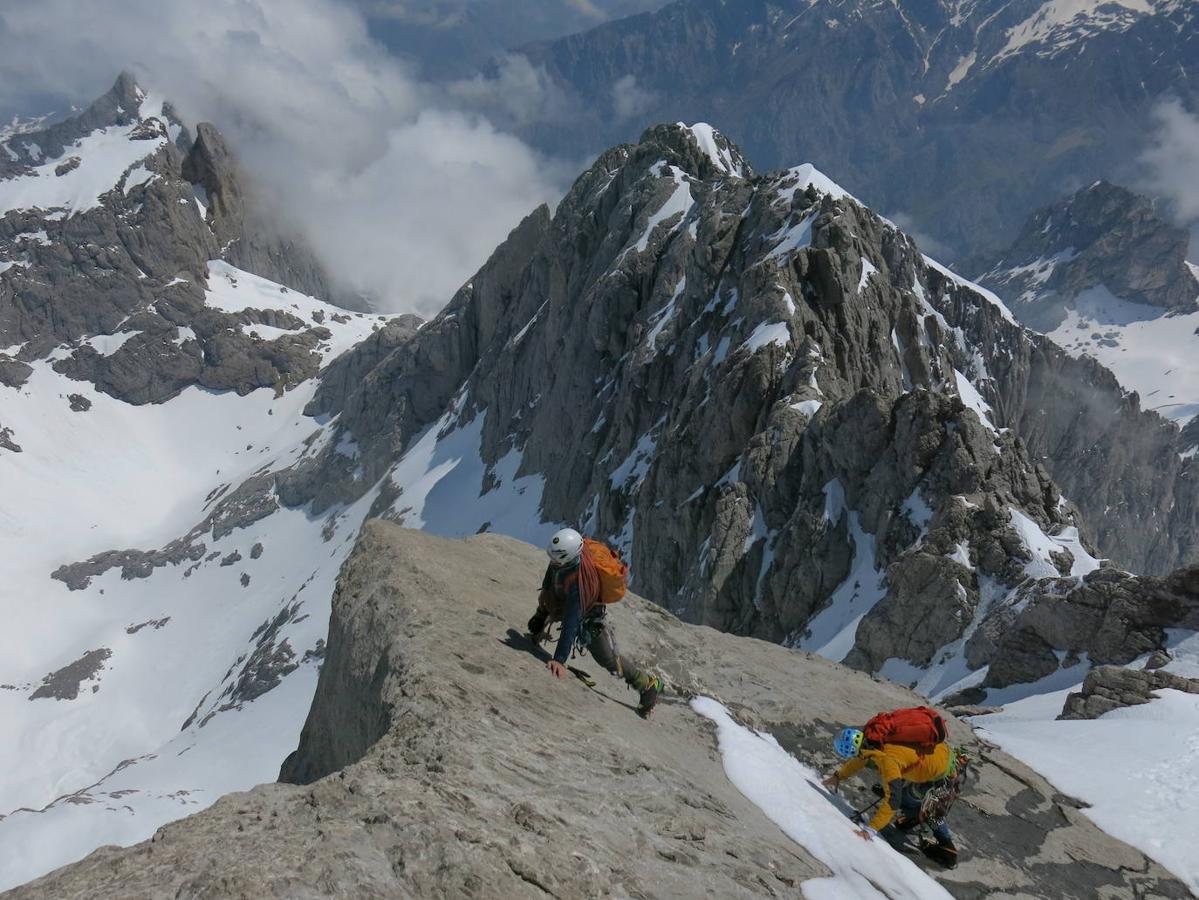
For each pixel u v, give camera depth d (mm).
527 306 153250
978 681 37688
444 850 4672
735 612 54594
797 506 54531
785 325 63812
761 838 7004
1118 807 11672
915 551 44219
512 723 6730
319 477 189500
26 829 56594
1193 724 14359
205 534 197250
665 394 82625
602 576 7980
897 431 51094
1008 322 115438
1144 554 149750
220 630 165750
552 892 4801
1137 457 151250
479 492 133625
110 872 4289
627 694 9039
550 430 116750
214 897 3979
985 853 9492
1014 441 52125
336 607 9680
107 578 194250
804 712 11375
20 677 163125
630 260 104312
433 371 182875
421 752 5938
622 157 144500
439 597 8844
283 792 5363
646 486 67750
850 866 7391
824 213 74125
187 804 65000
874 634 44312
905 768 8430
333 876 4285
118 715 149000
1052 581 36656
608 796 6273
